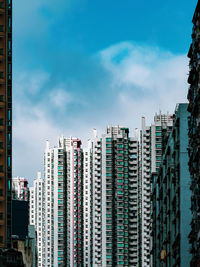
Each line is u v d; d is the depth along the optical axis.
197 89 83.25
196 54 84.12
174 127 118.69
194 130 89.25
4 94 163.75
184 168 111.94
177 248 114.00
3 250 170.88
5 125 162.38
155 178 171.25
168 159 131.75
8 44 166.38
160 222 150.50
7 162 161.00
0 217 158.00
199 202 84.81
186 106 113.44
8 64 165.62
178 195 114.56
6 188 159.62
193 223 91.75
